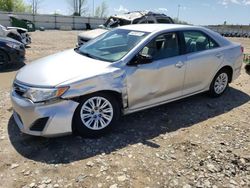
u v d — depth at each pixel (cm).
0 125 419
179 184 301
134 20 968
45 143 372
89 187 291
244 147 383
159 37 442
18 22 2544
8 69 808
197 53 491
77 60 417
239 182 309
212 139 402
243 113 505
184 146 379
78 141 379
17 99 366
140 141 388
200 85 516
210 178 313
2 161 331
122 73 393
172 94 469
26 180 299
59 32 2686
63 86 348
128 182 300
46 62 423
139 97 420
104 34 508
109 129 402
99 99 382
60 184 294
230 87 657
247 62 933
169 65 444
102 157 345
